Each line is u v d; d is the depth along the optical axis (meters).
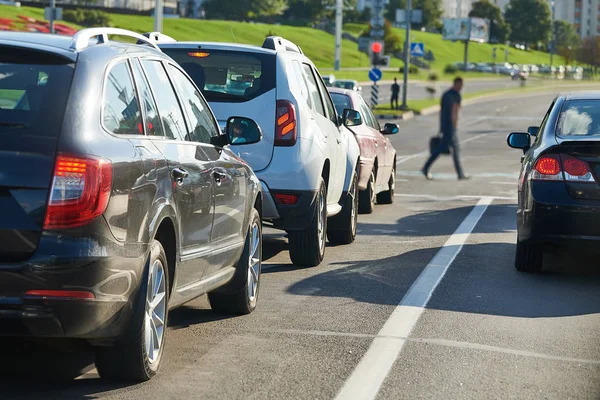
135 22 153.88
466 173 36.53
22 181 7.30
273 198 14.02
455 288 13.38
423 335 10.48
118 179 7.63
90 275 7.37
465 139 60.94
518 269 14.92
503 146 54.75
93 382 8.40
